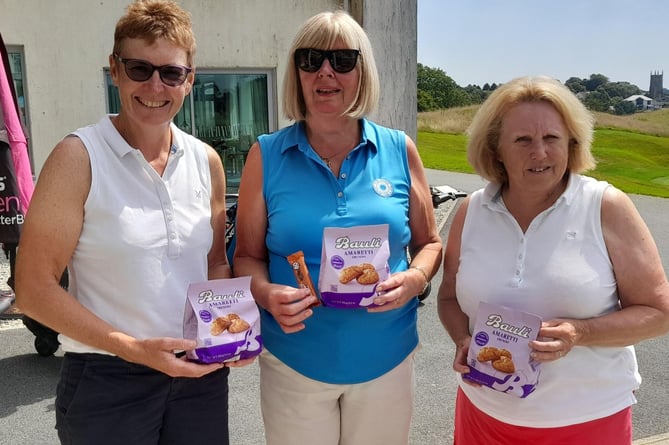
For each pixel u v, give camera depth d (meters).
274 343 2.07
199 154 1.92
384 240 1.86
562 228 1.80
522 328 1.70
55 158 1.64
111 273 1.70
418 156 2.18
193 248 1.82
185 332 1.71
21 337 4.70
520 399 1.80
